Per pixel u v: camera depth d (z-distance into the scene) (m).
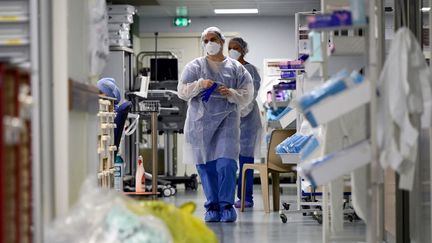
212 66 10.21
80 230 4.05
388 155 4.59
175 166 17.66
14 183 3.34
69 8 4.73
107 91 9.66
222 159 10.02
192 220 4.71
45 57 4.40
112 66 14.51
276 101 9.31
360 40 5.71
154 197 10.77
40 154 4.20
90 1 5.54
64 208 4.54
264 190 11.42
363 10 4.46
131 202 4.39
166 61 17.67
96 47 5.58
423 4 6.65
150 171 15.60
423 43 6.63
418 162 6.71
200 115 10.10
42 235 4.07
